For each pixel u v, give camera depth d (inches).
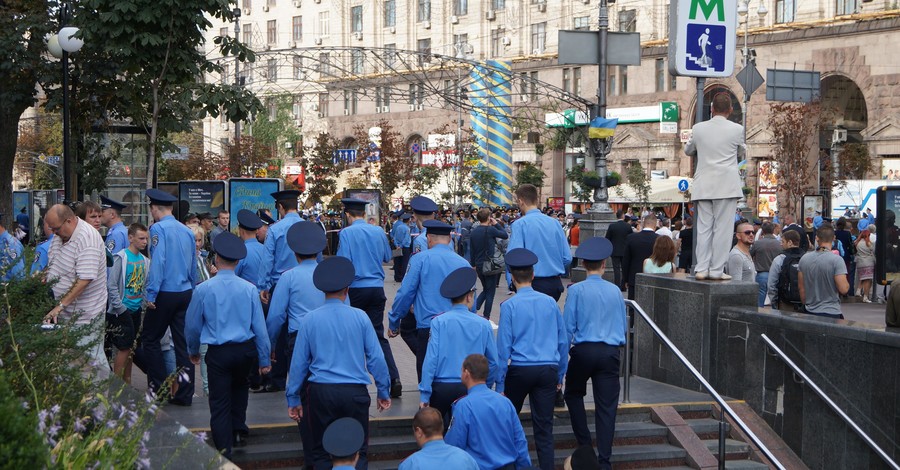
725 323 458.6
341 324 315.3
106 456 206.1
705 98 2165.4
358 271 424.2
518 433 291.9
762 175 1649.9
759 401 442.6
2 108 902.4
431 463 244.8
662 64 2247.8
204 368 443.2
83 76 710.5
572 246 1320.1
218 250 346.3
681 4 513.3
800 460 421.7
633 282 613.9
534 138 2491.4
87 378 254.2
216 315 342.3
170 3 616.7
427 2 2755.9
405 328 437.7
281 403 422.0
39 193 1517.0
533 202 417.1
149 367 413.1
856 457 398.3
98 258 365.7
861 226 1172.5
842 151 1796.3
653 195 1699.1
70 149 715.4
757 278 690.2
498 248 771.4
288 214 454.0
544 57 2453.2
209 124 3154.5
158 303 410.0
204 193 978.1
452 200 1861.5
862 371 396.5
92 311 367.9
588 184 1032.2
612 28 2337.6
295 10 3065.9
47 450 179.5
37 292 284.7
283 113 2427.4
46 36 829.8
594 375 364.5
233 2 654.5
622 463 386.0
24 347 248.2
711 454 394.9
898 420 379.9
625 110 2253.9
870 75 1872.5
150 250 414.3
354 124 2829.7
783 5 2032.5
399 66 2741.1
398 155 1919.3
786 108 1648.6
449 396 323.3
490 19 2610.7
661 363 492.7
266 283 447.5
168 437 243.4
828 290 456.8
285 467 358.6
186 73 658.8
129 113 726.5
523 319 341.7
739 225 533.6
